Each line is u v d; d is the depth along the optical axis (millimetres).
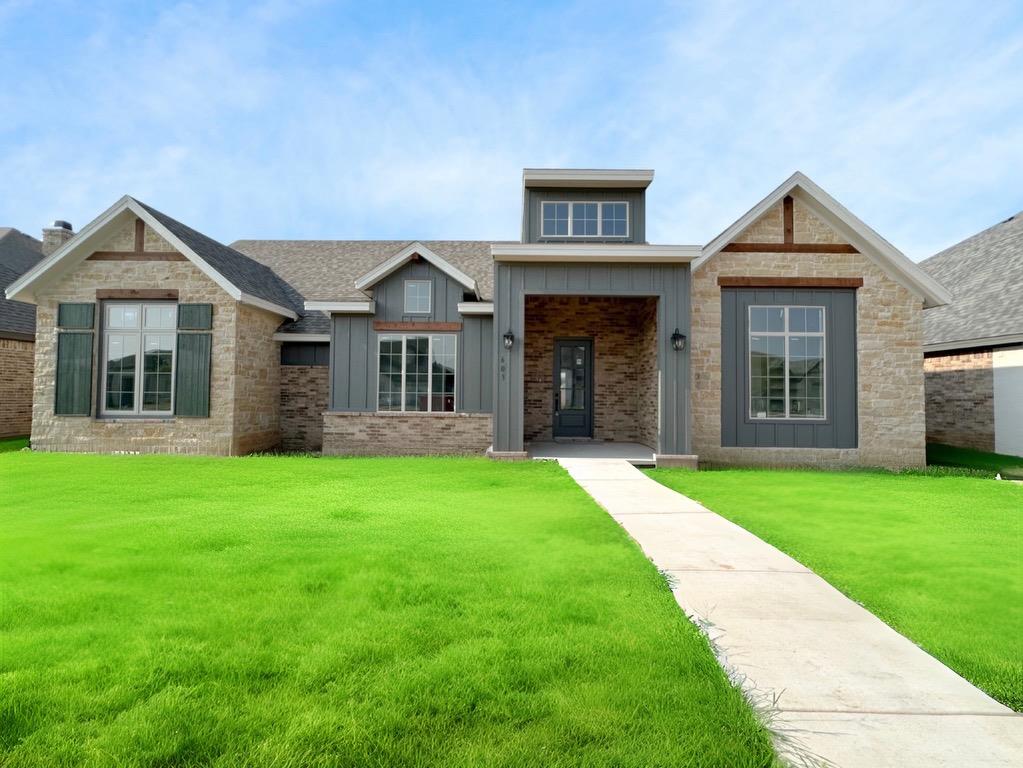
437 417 15305
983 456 14602
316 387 16859
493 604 3920
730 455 13266
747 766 2270
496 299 12750
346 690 2781
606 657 3154
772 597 4184
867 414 13297
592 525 6305
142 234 14586
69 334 14547
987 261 18422
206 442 14367
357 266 20562
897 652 3318
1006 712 2707
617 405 16500
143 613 3746
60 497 8086
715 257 13422
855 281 13336
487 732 2469
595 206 14383
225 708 2621
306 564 4777
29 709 2619
